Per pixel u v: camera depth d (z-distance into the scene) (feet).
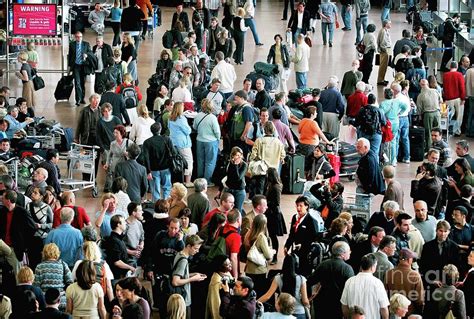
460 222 63.77
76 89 110.93
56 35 114.73
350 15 150.30
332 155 87.10
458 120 104.37
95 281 55.52
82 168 85.71
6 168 71.31
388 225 65.16
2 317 54.24
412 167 95.14
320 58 132.57
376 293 54.75
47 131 90.33
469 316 58.13
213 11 145.48
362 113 88.94
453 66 103.71
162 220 64.90
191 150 86.84
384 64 122.11
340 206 68.64
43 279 57.26
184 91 94.48
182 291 59.47
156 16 151.12
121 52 111.24
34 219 65.67
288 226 79.71
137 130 84.02
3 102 91.25
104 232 65.67
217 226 62.39
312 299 57.62
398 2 163.63
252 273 63.00
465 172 73.56
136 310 49.88
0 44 127.75
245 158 85.71
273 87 108.99
